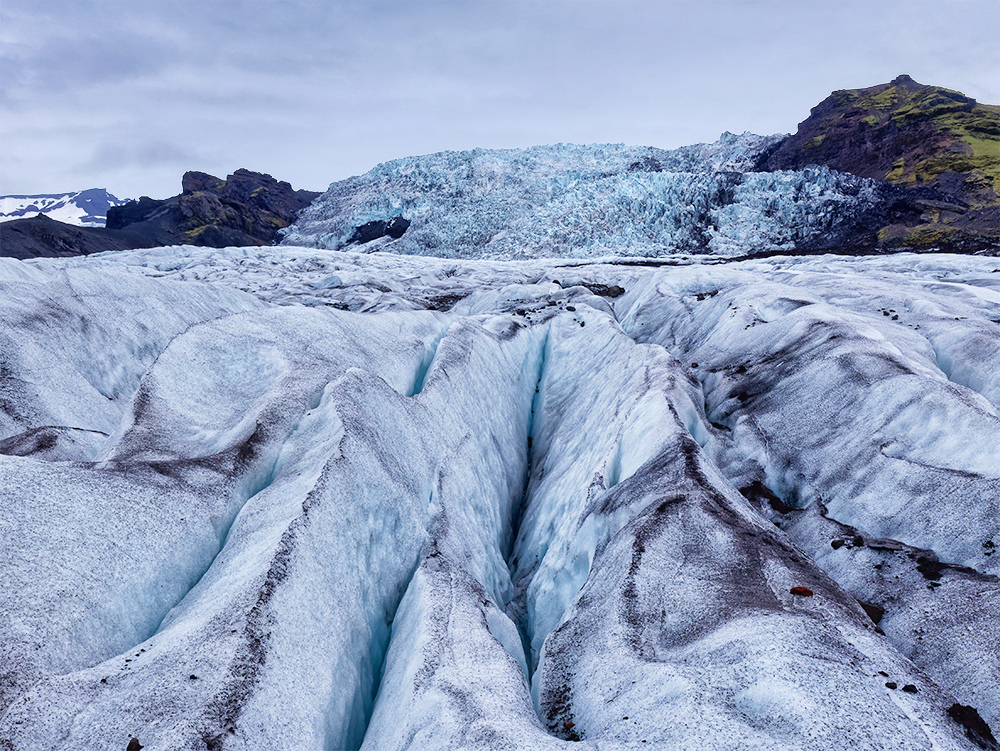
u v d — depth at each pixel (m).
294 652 6.80
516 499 17.08
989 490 9.65
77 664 6.27
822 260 51.09
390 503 10.44
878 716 5.05
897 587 9.14
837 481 11.94
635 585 8.16
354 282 48.97
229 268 61.69
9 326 15.91
